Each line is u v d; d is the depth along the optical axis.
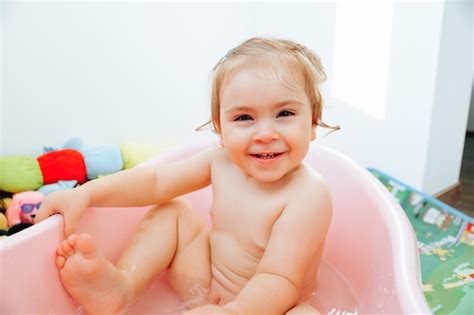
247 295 0.58
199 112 1.69
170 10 1.51
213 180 0.75
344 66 1.49
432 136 1.34
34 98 1.24
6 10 1.15
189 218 0.78
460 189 1.56
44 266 0.60
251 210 0.68
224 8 1.67
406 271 0.55
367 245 0.74
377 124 1.44
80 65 1.32
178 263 0.75
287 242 0.61
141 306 0.73
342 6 1.45
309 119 0.63
